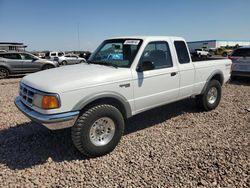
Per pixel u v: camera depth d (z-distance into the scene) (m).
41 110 3.35
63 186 3.01
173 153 3.82
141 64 4.21
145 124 5.21
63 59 25.95
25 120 5.47
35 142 4.30
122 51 4.42
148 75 4.26
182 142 4.25
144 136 4.55
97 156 3.73
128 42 4.43
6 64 13.90
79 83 3.44
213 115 5.79
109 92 3.72
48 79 3.60
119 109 4.07
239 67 10.43
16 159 3.70
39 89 3.41
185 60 5.12
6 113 6.00
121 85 3.87
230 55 10.77
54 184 3.06
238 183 3.00
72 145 4.16
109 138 3.79
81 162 3.60
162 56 4.65
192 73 5.21
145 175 3.22
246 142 4.16
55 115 3.28
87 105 3.60
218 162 3.47
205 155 3.71
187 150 3.92
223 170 3.27
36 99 3.45
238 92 8.58
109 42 4.87
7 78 14.15
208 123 5.23
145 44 4.29
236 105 6.73
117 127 3.83
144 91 4.25
